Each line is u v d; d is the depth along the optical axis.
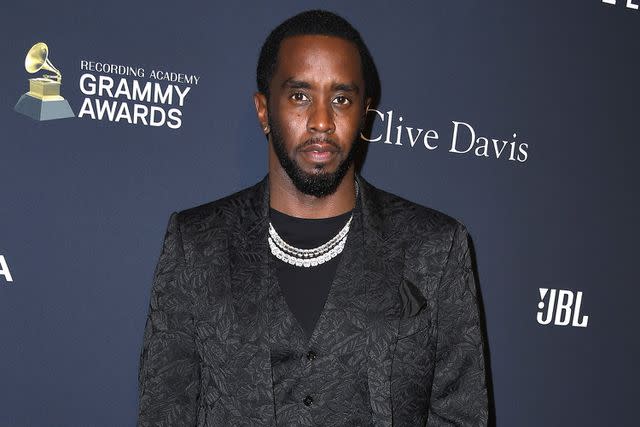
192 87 1.60
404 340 1.16
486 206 1.77
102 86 1.56
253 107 1.63
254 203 1.23
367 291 1.16
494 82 1.76
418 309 1.17
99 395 1.60
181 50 1.59
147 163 1.59
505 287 1.79
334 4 1.65
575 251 1.83
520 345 1.82
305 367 1.14
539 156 1.80
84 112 1.56
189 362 1.23
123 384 1.62
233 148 1.63
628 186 1.86
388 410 1.13
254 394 1.14
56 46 1.53
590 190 1.83
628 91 1.85
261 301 1.16
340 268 1.17
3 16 1.50
